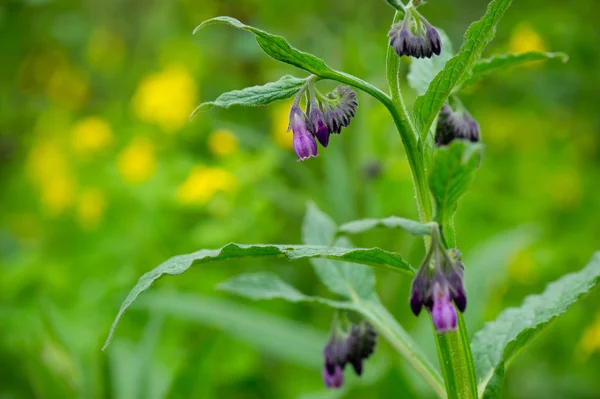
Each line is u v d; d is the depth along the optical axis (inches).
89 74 66.5
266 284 26.0
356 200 41.9
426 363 24.0
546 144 56.6
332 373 25.1
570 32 57.2
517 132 57.6
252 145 51.3
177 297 34.3
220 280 42.9
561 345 43.8
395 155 45.1
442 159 21.4
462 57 21.6
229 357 38.6
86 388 32.1
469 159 21.4
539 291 45.9
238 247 21.7
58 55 65.4
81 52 67.0
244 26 21.4
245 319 33.6
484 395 22.9
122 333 39.5
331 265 25.8
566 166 54.1
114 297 41.2
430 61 24.6
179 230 46.6
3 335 38.7
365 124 42.6
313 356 33.5
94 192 50.0
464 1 70.2
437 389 23.7
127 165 47.6
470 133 23.5
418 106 22.0
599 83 57.3
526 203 49.7
